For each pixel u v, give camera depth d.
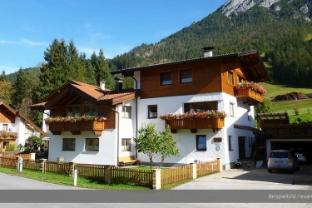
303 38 157.50
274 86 122.75
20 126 53.91
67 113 35.84
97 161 32.53
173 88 31.73
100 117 32.09
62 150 35.31
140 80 33.88
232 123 30.98
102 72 95.94
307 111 71.88
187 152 30.14
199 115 28.88
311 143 34.12
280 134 29.78
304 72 121.56
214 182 21.11
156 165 31.67
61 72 69.06
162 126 31.78
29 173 26.47
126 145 32.78
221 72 29.62
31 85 84.94
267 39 174.50
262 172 25.91
